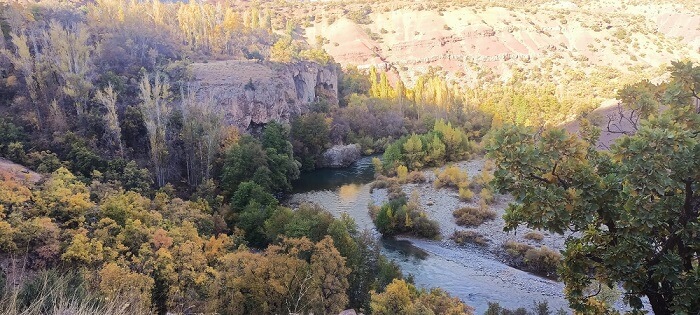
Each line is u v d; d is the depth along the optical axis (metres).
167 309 21.53
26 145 41.31
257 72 75.25
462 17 168.38
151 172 46.19
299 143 71.06
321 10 183.75
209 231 34.94
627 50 138.00
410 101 100.19
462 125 92.81
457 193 55.38
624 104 10.30
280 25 165.12
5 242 21.33
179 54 81.56
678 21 155.25
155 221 29.73
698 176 6.96
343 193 58.97
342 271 24.06
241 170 50.78
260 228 37.69
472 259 38.62
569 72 124.06
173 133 52.06
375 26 173.00
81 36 53.97
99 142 46.06
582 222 7.76
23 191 27.06
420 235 43.66
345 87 111.19
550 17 164.00
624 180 7.82
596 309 8.84
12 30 58.28
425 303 22.89
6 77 51.53
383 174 66.25
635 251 7.42
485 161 70.38
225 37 98.50
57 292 7.82
